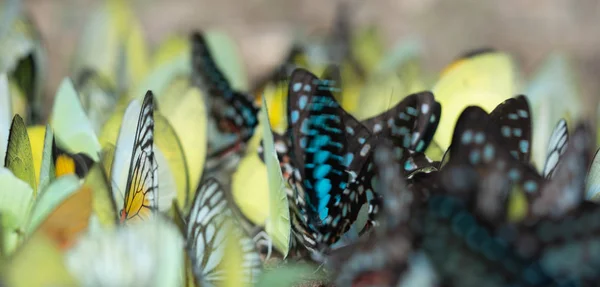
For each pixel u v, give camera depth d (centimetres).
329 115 44
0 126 49
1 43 59
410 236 39
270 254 45
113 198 43
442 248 39
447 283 39
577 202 39
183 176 46
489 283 39
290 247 44
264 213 47
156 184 43
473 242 39
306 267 43
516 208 39
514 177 40
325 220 44
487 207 39
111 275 40
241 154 51
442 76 54
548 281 39
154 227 40
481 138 40
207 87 52
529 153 44
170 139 46
